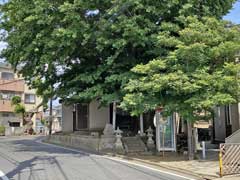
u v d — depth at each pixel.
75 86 21.23
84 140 23.45
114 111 23.12
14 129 48.94
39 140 32.53
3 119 49.75
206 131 27.50
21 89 51.84
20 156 17.28
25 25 18.52
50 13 18.25
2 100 49.66
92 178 11.13
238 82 14.79
